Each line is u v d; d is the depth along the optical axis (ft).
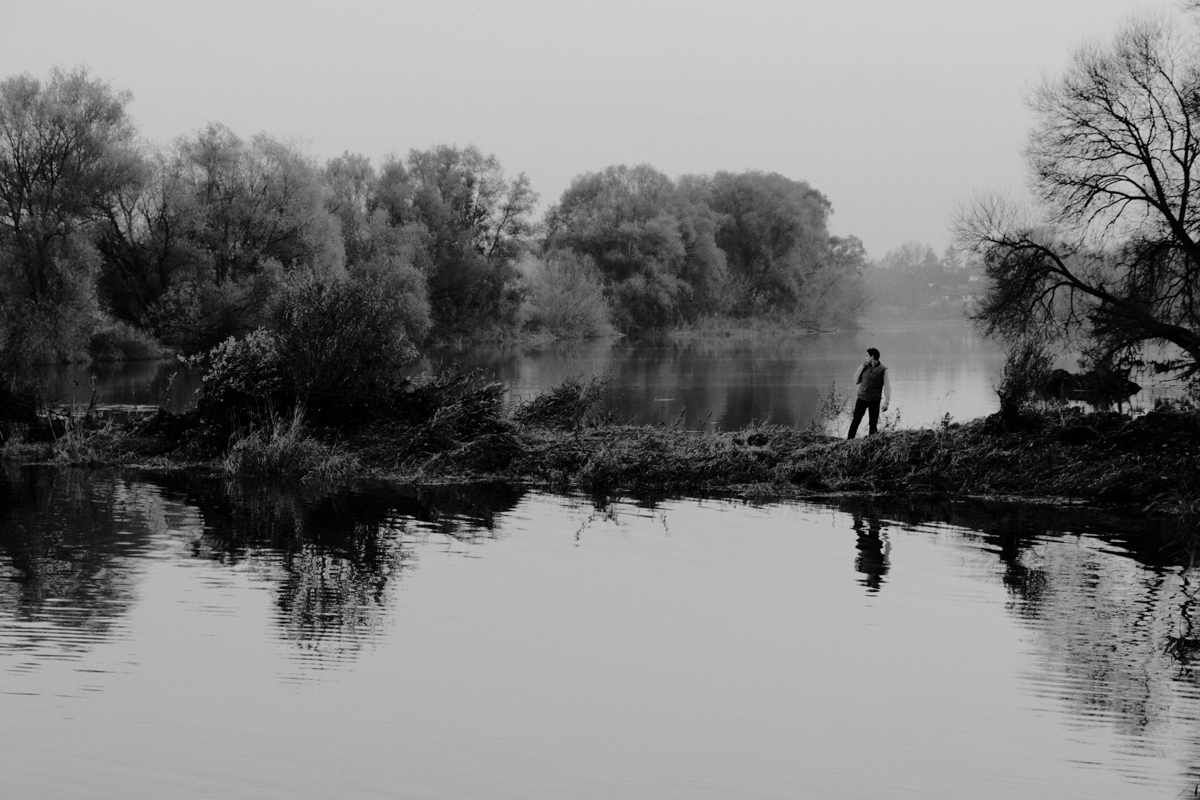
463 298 256.32
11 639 34.09
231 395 73.26
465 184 262.47
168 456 70.90
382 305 76.89
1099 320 101.65
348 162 251.60
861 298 425.69
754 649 34.32
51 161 164.55
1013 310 107.65
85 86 167.73
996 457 65.21
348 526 51.78
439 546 47.78
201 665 32.17
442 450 70.23
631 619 37.32
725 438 73.41
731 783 25.26
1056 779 25.66
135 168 170.50
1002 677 32.01
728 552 47.24
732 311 352.69
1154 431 65.62
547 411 84.17
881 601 39.70
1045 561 45.85
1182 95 99.35
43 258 159.33
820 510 57.41
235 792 24.43
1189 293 100.78
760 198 359.66
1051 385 101.30
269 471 66.23
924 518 55.26
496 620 36.99
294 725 28.07
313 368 74.08
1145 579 42.91
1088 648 34.65
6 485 61.41
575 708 29.53
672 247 308.19
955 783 25.45
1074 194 104.73
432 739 27.37
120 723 27.96
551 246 317.01
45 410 84.23
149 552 45.68
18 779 24.82
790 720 28.91
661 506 58.29
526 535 50.37
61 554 45.11
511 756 26.48
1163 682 31.73
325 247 195.62
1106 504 59.21
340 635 35.17
